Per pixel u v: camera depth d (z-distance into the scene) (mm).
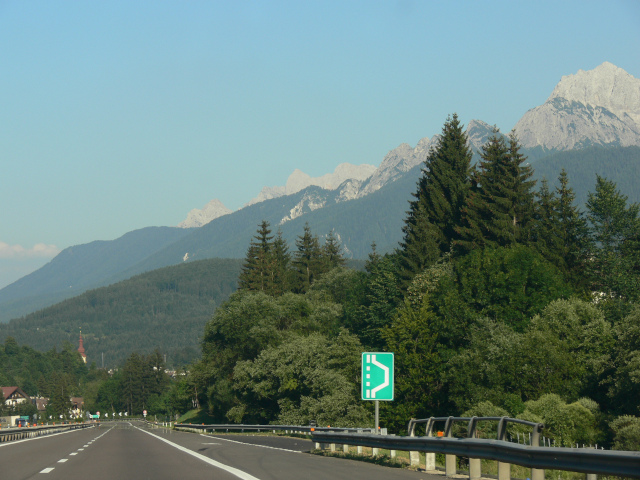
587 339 86562
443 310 104312
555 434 66188
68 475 25688
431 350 105750
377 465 32656
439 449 26719
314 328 149375
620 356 74375
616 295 115875
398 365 105938
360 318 141875
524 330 93625
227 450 45062
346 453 40156
